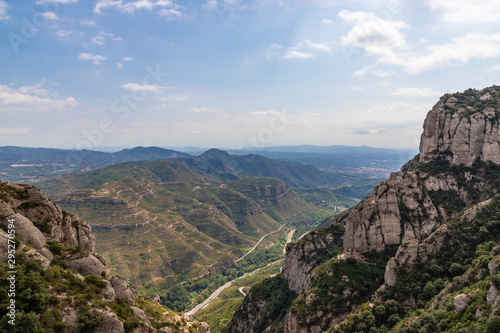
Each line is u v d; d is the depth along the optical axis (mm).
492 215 97875
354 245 109188
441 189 116188
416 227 107375
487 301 61531
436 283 88250
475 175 115875
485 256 81062
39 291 49250
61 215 71625
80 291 55875
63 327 48938
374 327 83125
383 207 110062
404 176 121375
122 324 55438
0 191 61719
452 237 97938
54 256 61031
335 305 97438
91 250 76312
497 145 114312
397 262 95625
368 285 99188
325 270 108250
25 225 57469
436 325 69188
